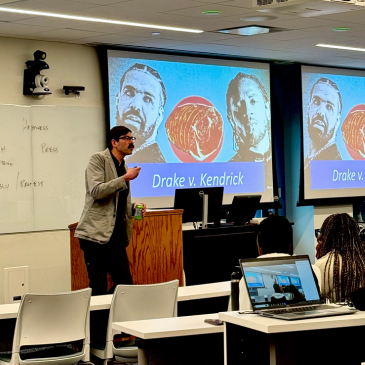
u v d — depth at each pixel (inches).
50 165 302.7
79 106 313.3
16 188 291.6
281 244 126.1
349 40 326.0
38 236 298.8
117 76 323.3
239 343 109.7
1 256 287.6
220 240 282.7
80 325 153.3
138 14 255.1
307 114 405.1
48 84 303.4
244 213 302.0
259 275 112.3
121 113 324.5
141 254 209.8
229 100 368.5
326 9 192.1
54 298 147.8
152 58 337.1
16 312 147.6
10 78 290.5
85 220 192.7
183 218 279.6
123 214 194.7
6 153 288.5
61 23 266.1
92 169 192.1
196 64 354.6
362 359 121.8
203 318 137.7
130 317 157.8
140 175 332.5
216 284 185.3
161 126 340.2
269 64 386.6
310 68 406.3
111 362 179.8
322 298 120.4
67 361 149.9
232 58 369.7
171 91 344.2
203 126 357.1
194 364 134.6
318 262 131.9
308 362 119.0
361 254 129.3
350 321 103.1
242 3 240.1
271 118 387.5
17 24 264.4
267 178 385.7
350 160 428.1
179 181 347.3
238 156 372.5
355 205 439.8
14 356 145.5
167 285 159.9
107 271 194.7
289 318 102.3
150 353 130.3
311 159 407.5
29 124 295.9
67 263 308.3
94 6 239.1
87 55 317.7
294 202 415.8
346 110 426.3
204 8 247.9
